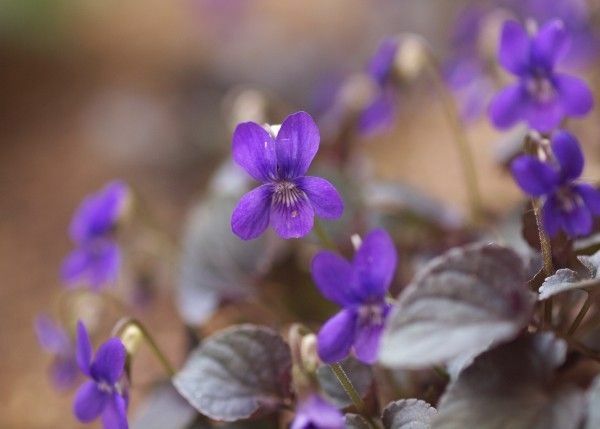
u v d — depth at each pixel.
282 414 0.27
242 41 0.69
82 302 0.32
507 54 0.27
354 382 0.25
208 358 0.25
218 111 0.62
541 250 0.25
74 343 0.31
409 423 0.24
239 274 0.32
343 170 0.35
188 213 0.51
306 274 0.33
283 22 0.72
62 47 0.72
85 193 0.54
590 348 0.24
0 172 0.58
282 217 0.23
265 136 0.23
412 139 0.53
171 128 0.60
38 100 0.66
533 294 0.22
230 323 0.35
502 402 0.22
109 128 0.61
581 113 0.27
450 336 0.22
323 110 0.51
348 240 0.32
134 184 0.55
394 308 0.22
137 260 0.34
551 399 0.22
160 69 0.69
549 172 0.24
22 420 0.37
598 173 0.38
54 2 0.72
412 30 0.65
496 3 0.48
